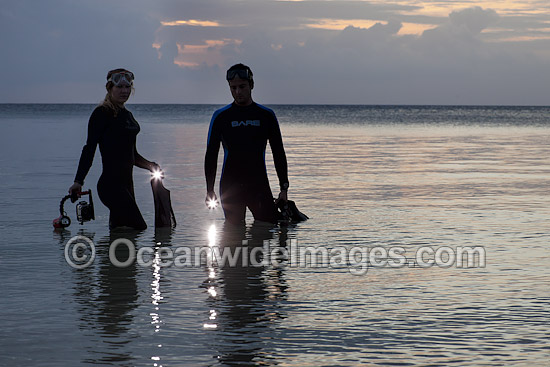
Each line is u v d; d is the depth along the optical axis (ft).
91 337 12.95
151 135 114.11
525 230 25.82
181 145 85.15
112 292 16.35
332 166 56.65
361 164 58.90
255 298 15.87
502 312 14.80
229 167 27.84
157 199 26.68
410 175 49.01
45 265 19.48
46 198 34.81
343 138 115.24
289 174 49.26
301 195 36.96
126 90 26.58
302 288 16.89
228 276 18.16
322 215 29.73
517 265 19.71
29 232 25.20
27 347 12.38
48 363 11.60
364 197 36.17
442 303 15.52
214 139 28.12
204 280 17.67
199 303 15.39
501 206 32.76
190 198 35.96
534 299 15.90
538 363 11.72
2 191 37.60
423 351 12.27
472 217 29.14
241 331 13.35
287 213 27.81
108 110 26.27
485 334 13.26
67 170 49.90
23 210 30.66
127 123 26.45
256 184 27.71
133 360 11.75
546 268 19.31
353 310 14.89
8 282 17.37
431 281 17.71
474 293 16.44
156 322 13.92
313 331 13.38
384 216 29.45
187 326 13.66
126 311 14.71
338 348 12.39
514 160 65.05
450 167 56.34
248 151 27.71
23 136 105.29
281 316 14.42
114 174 26.12
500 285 17.30
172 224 27.12
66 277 17.95
